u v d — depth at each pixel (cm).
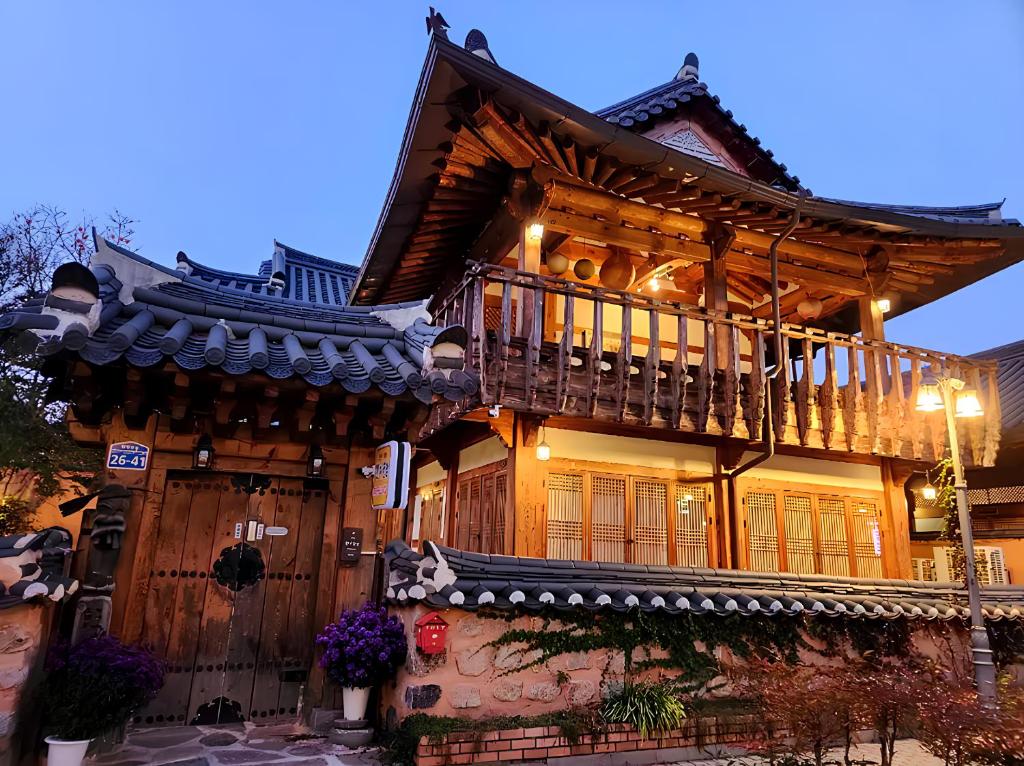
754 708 641
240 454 585
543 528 880
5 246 1288
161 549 567
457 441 1162
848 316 1426
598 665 641
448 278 1216
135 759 481
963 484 794
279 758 503
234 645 579
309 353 553
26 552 425
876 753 681
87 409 495
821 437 1001
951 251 1123
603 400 861
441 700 568
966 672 805
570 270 1196
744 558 1002
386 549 655
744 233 1069
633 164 845
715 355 955
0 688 405
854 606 763
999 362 1714
